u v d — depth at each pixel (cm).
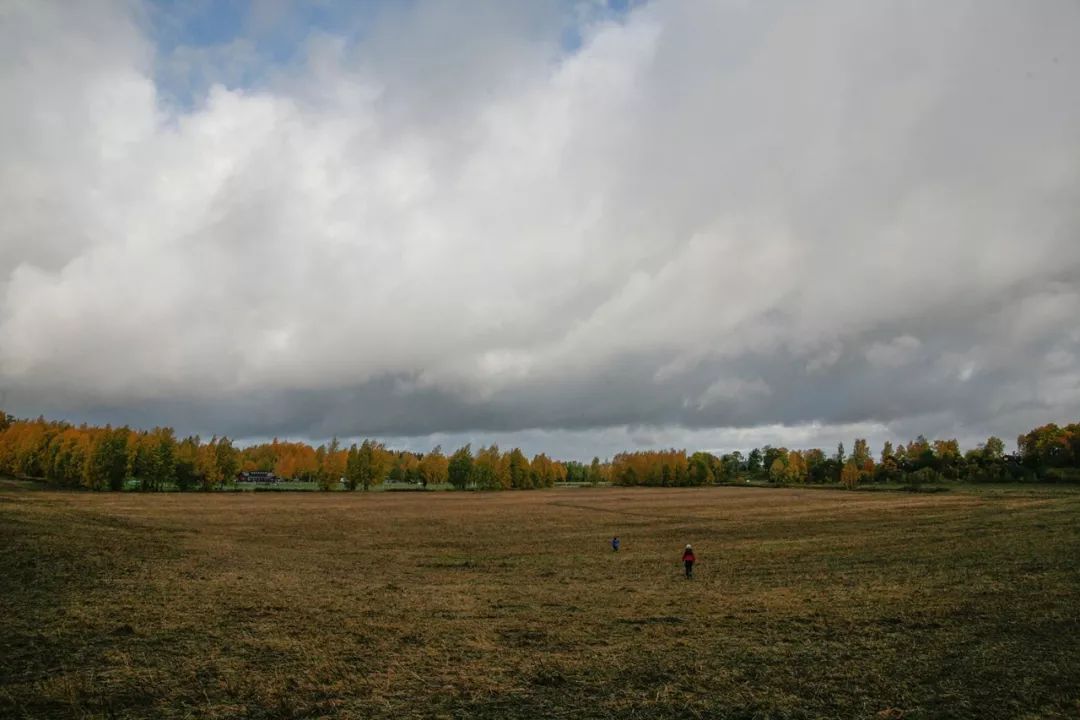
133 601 2214
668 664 1575
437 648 1733
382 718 1218
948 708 1252
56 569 2702
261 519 6988
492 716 1235
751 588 2808
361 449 15712
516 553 4419
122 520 5284
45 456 13125
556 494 15250
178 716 1212
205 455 13275
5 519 4078
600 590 2803
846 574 3089
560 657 1648
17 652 1571
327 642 1770
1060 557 3186
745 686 1400
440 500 12106
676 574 3344
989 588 2480
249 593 2508
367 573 3334
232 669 1498
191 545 4134
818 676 1464
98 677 1412
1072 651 1611
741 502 10994
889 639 1781
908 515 6850
